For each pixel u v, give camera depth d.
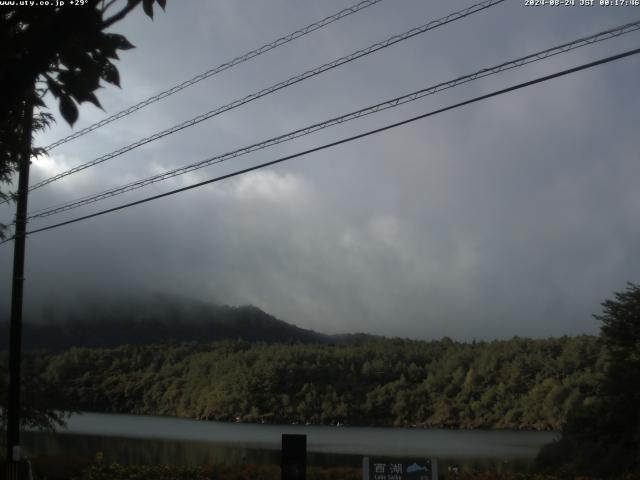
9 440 16.47
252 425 147.38
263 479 20.91
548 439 114.25
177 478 20.53
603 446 39.34
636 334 40.62
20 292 17.06
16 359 16.81
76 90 4.54
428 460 11.73
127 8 4.43
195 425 137.25
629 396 38.19
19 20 4.38
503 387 154.62
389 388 168.25
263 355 181.75
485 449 85.12
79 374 189.12
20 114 5.61
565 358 151.00
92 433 95.50
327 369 176.25
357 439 104.69
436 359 184.12
